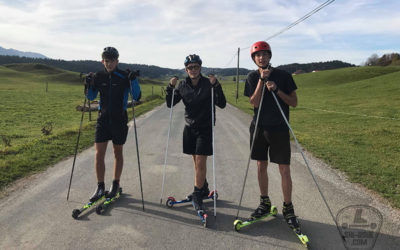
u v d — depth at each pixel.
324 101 32.03
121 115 3.70
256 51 3.00
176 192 4.20
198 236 2.91
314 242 2.79
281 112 2.92
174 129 10.88
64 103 31.59
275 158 3.06
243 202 3.83
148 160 6.14
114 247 2.68
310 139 8.78
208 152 3.43
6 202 3.68
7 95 40.53
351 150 7.27
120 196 3.99
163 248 2.68
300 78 75.75
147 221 3.23
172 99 3.69
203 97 3.39
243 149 7.41
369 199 3.92
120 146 3.75
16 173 4.80
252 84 3.18
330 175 5.05
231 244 2.76
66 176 4.82
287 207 3.04
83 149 7.04
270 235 2.95
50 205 3.62
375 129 11.50
